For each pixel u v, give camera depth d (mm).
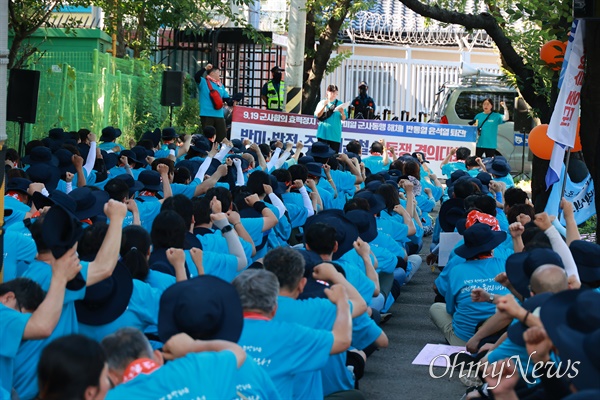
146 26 22047
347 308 4891
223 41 23984
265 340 4617
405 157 13844
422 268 12242
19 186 7875
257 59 25750
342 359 5883
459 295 7562
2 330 4566
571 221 6750
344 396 5777
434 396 6727
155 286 5738
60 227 4660
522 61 13531
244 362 4141
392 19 30312
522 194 9430
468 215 8586
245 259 6852
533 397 4746
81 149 11508
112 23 20750
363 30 30125
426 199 12984
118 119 19469
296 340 4641
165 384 3715
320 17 22188
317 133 17547
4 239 6180
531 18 11141
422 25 30078
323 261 6219
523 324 4547
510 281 5703
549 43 11039
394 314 9500
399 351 8031
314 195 10633
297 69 18719
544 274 4914
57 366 3279
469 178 11195
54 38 20234
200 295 4078
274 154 13117
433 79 30469
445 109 22703
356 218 7910
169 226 6238
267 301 4676
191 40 24125
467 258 7605
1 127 5996
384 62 30500
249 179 9328
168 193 8961
